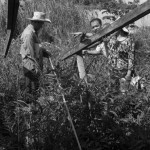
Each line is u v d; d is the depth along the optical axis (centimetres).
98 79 378
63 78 362
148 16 1066
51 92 358
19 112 375
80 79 369
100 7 1068
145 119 358
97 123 352
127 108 371
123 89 395
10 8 204
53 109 346
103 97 351
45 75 374
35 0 1038
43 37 821
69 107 346
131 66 470
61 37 921
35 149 333
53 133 334
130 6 791
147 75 454
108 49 475
